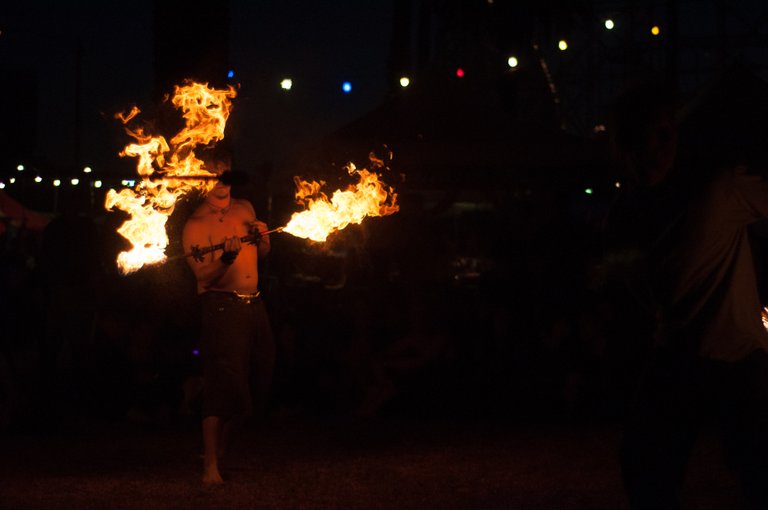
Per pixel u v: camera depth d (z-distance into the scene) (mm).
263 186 11016
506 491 5891
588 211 13711
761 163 9578
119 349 8844
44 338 9539
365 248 10039
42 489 5938
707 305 3768
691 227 3752
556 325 9055
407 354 9164
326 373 9172
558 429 8117
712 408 3832
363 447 7301
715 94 10133
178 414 8773
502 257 10531
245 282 6168
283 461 6777
